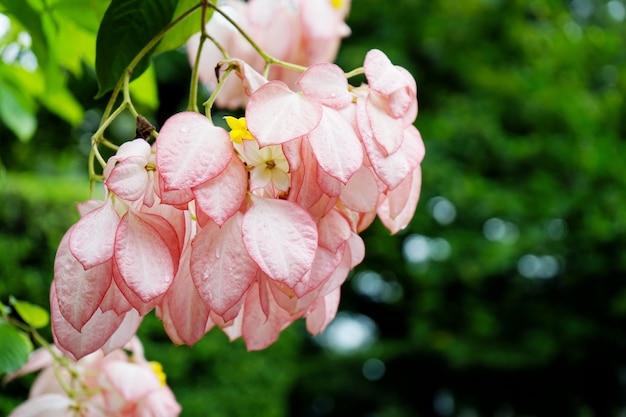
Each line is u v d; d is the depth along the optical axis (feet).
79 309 1.93
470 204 17.95
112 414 3.52
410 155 2.16
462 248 18.04
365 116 2.08
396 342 21.74
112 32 2.68
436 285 18.95
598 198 16.48
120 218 1.98
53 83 4.34
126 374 3.51
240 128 2.06
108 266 1.96
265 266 1.90
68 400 3.51
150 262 1.94
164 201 1.93
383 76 2.13
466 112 18.33
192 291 2.13
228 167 1.96
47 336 7.95
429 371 22.47
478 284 18.67
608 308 18.15
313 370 22.24
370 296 23.18
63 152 16.75
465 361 19.34
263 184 1.98
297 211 1.98
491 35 19.61
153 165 1.99
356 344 24.26
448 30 19.42
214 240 1.97
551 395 21.01
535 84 17.81
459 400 22.31
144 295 1.90
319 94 2.08
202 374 10.98
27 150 16.12
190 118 1.97
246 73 2.23
